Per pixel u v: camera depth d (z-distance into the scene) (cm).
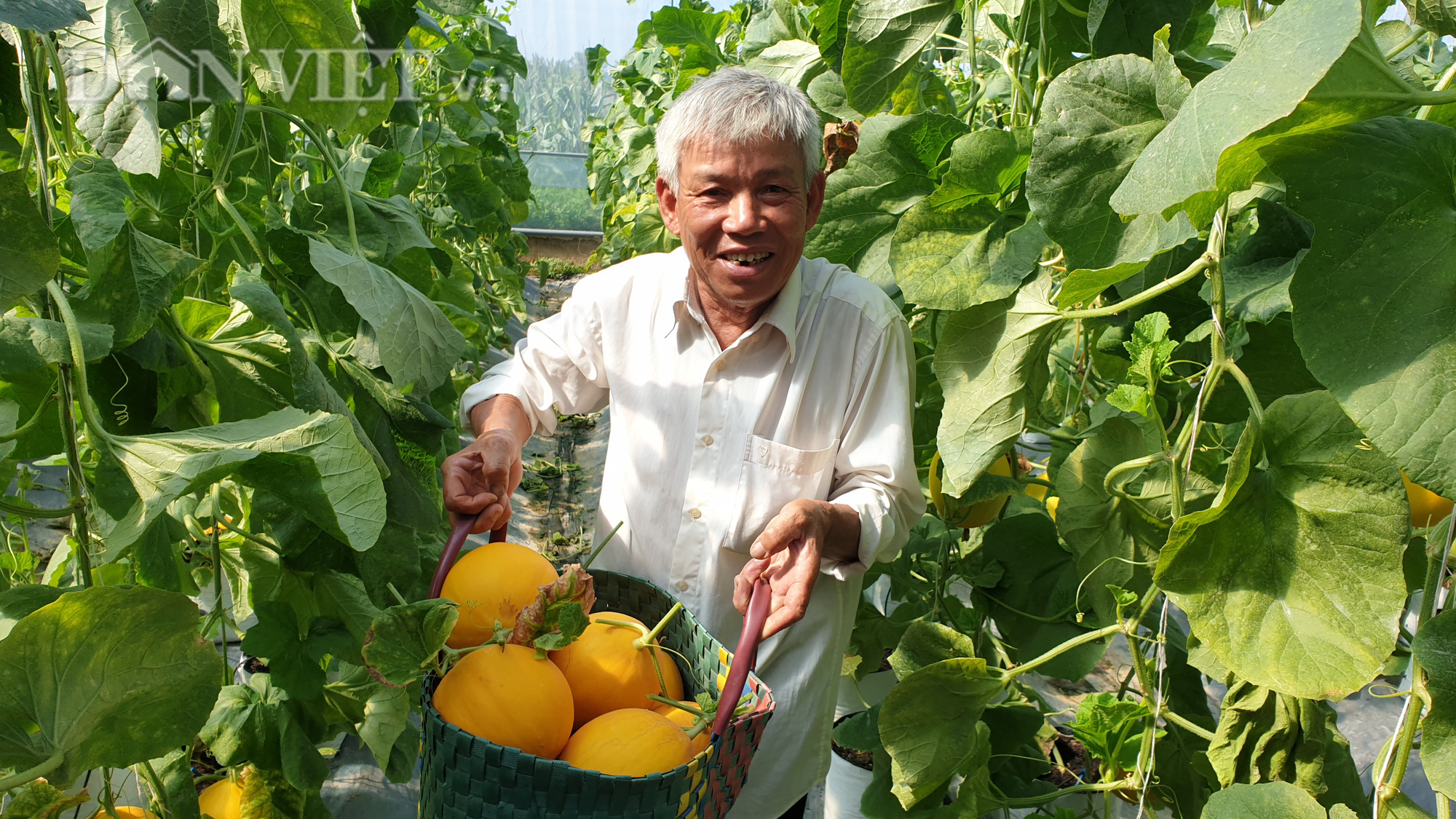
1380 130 102
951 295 176
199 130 193
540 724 112
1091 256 151
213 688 114
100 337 124
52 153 150
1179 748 203
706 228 158
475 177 484
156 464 115
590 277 192
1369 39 99
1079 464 195
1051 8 202
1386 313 98
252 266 188
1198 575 127
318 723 194
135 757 116
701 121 154
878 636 265
